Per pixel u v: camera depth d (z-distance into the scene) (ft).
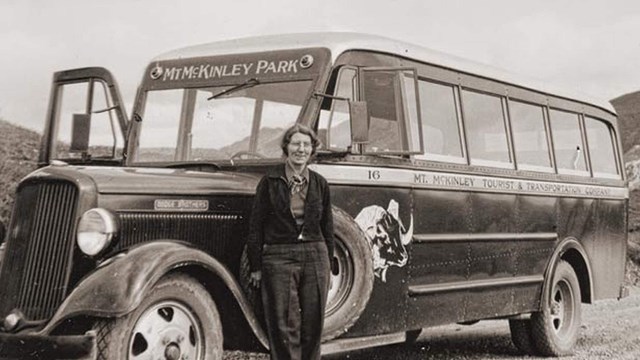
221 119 23.70
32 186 19.35
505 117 30.68
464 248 27.61
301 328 19.72
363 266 22.16
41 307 18.69
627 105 152.76
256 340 20.29
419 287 25.57
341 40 23.48
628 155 113.39
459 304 27.43
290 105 22.79
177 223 20.25
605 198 36.47
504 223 29.76
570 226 33.83
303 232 19.53
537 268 31.68
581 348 34.01
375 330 24.03
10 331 18.54
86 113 24.67
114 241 18.60
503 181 29.71
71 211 18.74
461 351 33.35
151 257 18.04
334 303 21.98
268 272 19.49
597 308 49.39
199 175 21.35
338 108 23.07
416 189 25.49
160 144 24.40
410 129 25.39
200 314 18.94
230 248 21.24
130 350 17.66
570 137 34.78
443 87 27.43
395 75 24.99
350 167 23.17
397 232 24.67
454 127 27.71
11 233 19.48
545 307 31.96
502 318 30.32
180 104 24.50
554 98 34.04
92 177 19.11
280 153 22.49
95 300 17.34
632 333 38.40
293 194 19.63
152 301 18.12
